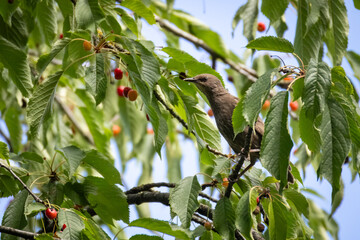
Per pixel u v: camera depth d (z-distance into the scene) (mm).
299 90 7457
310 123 7613
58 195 8422
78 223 7414
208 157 9711
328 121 7012
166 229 7992
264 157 6988
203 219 9359
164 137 8500
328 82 6812
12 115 12352
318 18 9461
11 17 10031
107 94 14258
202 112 9344
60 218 7359
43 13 10289
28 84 9203
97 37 8594
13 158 8719
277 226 8203
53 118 13461
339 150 6930
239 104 7594
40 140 12383
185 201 8078
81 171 12750
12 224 8086
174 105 9328
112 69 10602
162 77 8648
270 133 7020
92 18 8070
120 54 8125
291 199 8609
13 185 8648
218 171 8531
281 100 7070
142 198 9703
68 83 13602
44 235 7266
